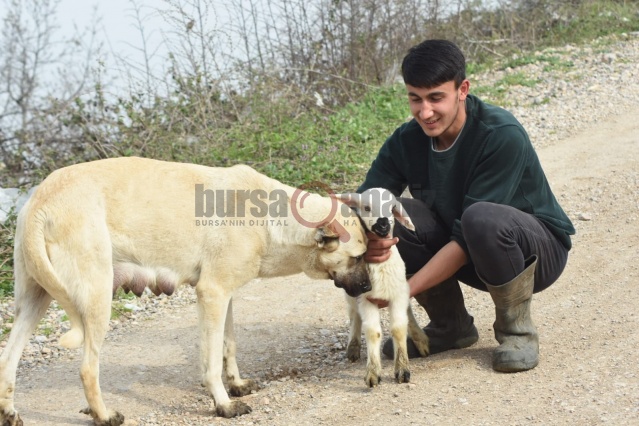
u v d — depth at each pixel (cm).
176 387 476
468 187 459
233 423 417
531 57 1392
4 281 664
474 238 429
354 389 447
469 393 421
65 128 962
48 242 410
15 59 1162
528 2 1611
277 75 1129
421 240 478
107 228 424
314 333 551
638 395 392
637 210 732
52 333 575
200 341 436
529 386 420
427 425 389
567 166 906
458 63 436
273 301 618
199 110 959
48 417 437
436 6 1439
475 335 496
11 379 415
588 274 593
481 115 454
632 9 1619
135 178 436
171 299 640
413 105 445
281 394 450
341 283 451
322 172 877
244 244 441
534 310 538
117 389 473
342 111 1104
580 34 1537
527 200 459
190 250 440
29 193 824
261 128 969
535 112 1140
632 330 477
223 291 439
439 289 479
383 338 533
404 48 1326
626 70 1282
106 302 417
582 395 401
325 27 1234
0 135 1006
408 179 489
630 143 962
